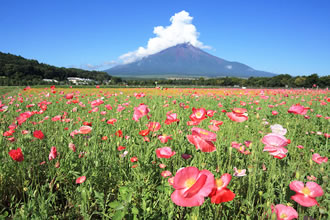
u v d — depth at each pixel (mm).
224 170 1973
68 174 1998
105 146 2660
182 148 2414
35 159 2328
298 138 3889
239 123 4445
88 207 1701
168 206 1642
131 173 2172
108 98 10070
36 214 1433
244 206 1772
